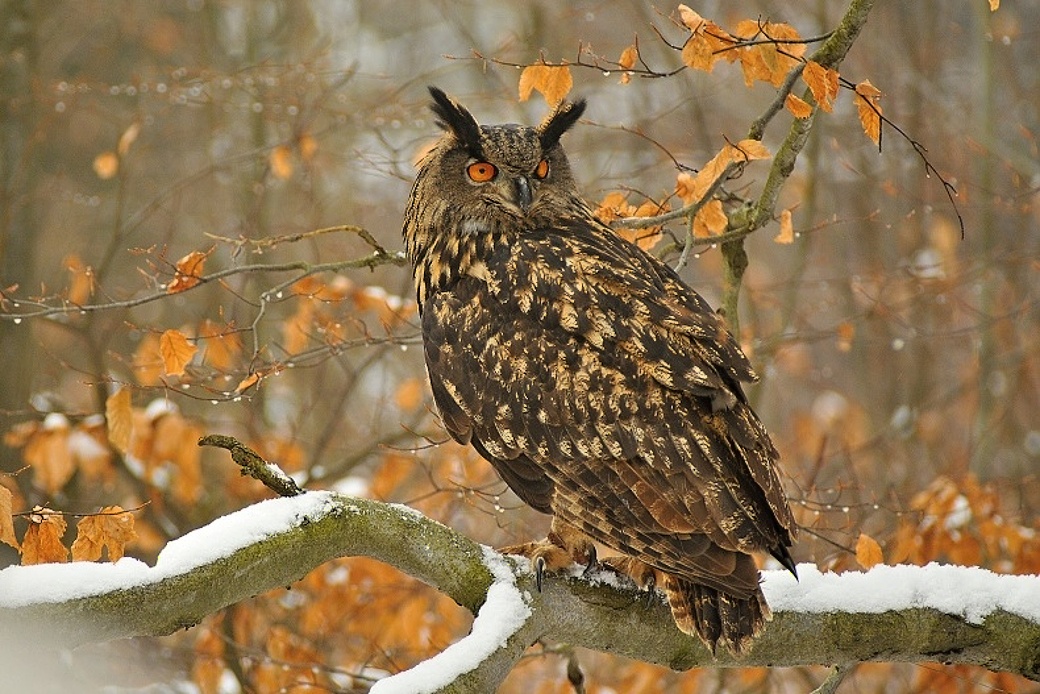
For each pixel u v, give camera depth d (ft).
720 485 27.58
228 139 65.10
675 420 28.37
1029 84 79.10
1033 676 27.71
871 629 27.66
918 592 27.86
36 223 58.23
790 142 33.60
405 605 44.78
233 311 52.31
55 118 59.93
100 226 70.49
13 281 54.90
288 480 25.81
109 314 59.06
